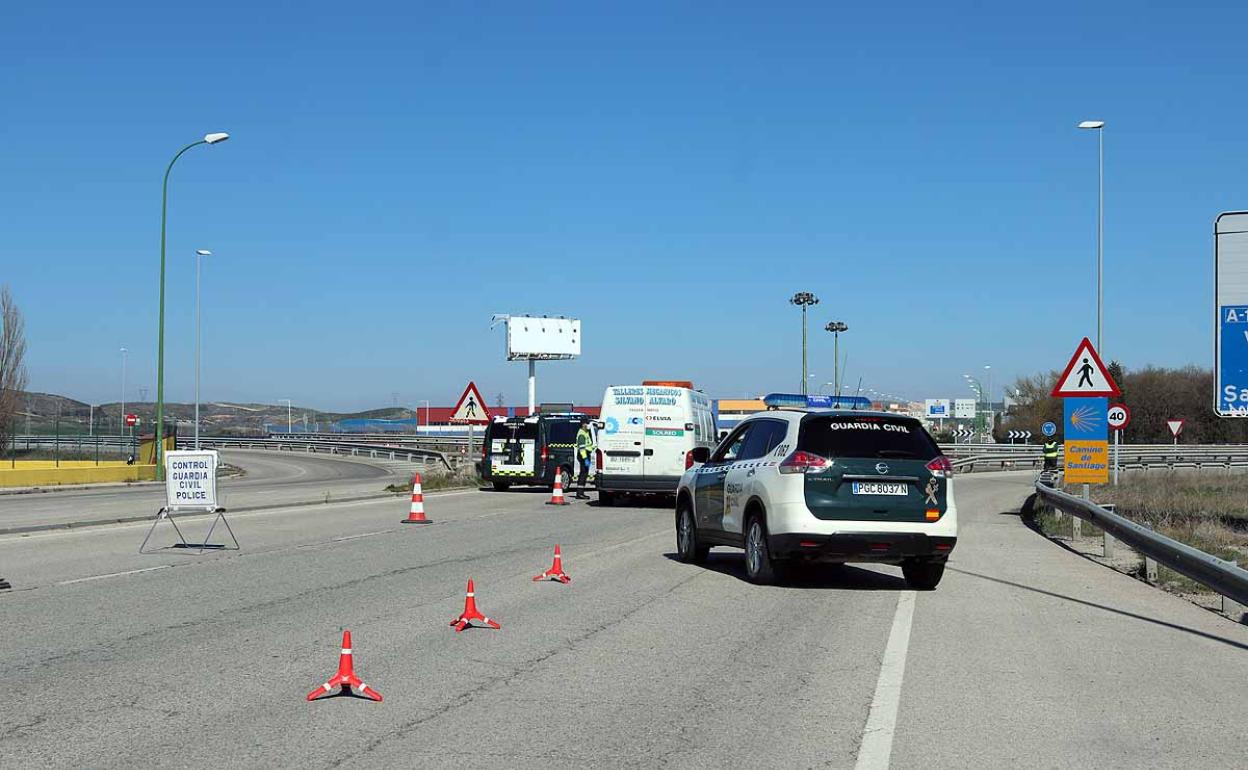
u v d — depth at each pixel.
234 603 11.35
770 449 13.22
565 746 6.34
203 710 7.03
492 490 33.53
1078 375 20.17
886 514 12.39
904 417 12.88
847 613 11.27
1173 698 7.77
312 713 6.99
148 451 47.94
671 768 5.96
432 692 7.60
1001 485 45.66
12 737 6.37
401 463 67.44
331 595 11.94
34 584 12.62
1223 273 17.55
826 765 6.06
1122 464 59.59
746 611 11.29
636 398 26.39
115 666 8.31
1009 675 8.42
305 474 54.75
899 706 7.39
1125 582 14.39
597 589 12.70
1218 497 28.88
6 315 53.28
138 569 14.02
